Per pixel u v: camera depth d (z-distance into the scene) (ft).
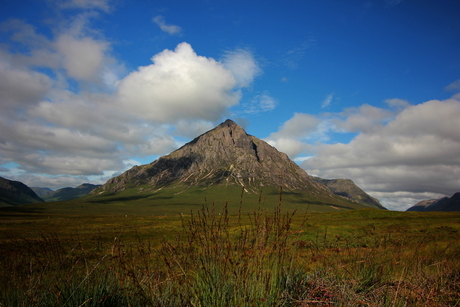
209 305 11.85
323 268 16.52
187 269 12.67
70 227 160.15
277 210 13.39
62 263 14.93
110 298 14.19
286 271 15.07
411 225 107.14
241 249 12.75
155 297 12.19
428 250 28.32
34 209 624.18
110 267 14.69
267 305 12.38
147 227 139.85
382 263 18.43
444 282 17.48
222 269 12.55
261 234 13.01
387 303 14.53
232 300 12.04
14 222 246.27
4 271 14.05
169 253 12.91
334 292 14.48
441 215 182.29
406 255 21.67
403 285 16.05
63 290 13.75
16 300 13.73
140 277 12.94
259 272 12.84
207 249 12.84
